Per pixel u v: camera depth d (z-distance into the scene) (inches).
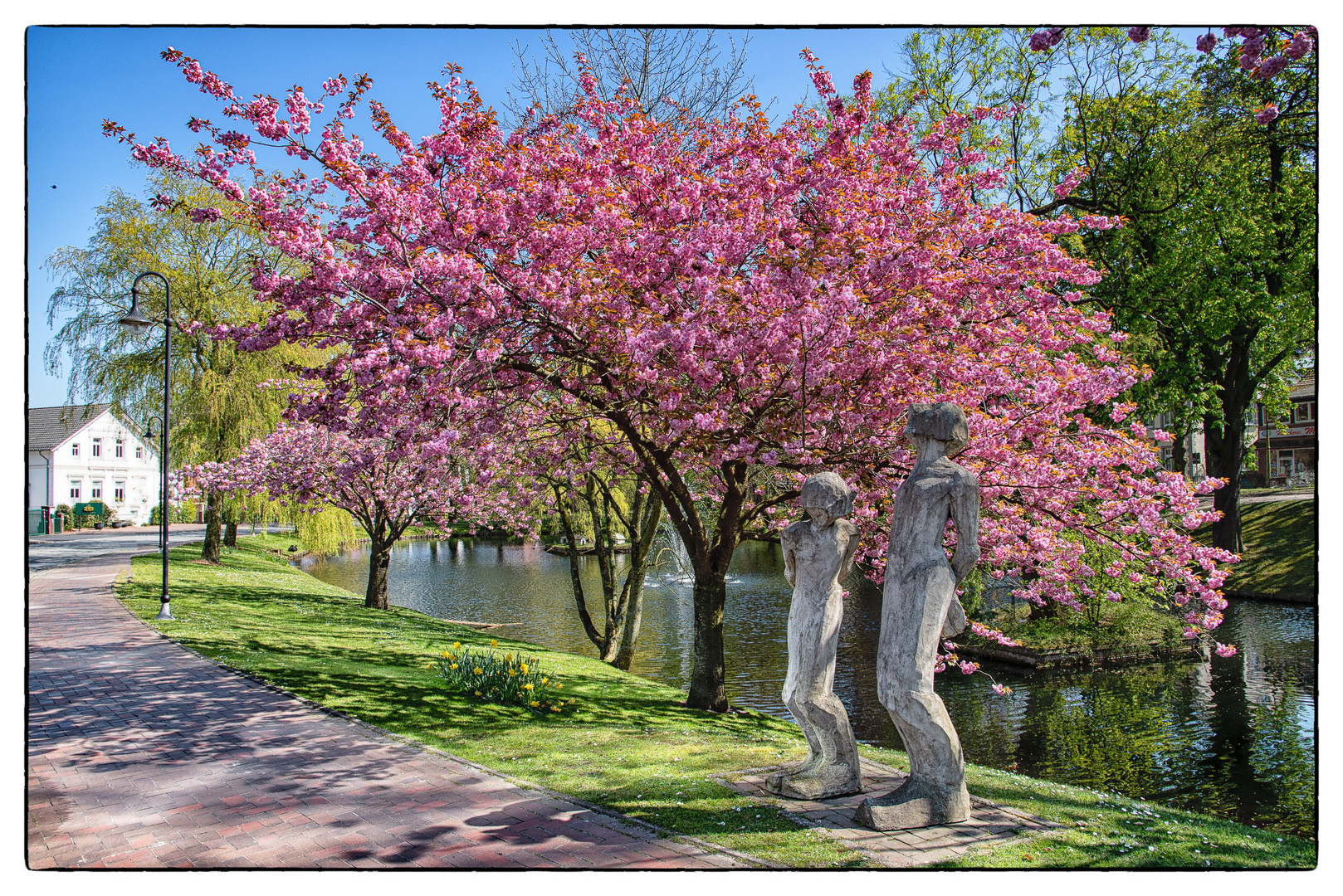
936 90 830.5
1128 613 746.8
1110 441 385.7
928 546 227.5
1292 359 948.0
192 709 345.7
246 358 850.1
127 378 860.0
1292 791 418.6
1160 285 826.2
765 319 343.9
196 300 872.3
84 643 482.0
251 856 201.6
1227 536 951.0
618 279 354.6
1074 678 676.1
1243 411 930.1
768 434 371.2
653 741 331.9
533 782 259.6
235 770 268.1
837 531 250.2
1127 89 815.1
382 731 320.2
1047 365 390.0
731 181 378.0
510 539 2037.4
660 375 348.5
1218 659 722.2
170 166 295.6
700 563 451.2
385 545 805.2
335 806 235.6
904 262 328.5
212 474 788.6
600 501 790.5
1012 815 233.5
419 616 789.9
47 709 342.0
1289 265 818.8
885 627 230.4
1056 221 374.3
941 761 224.5
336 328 327.0
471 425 360.5
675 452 433.7
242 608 653.9
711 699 445.4
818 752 253.1
